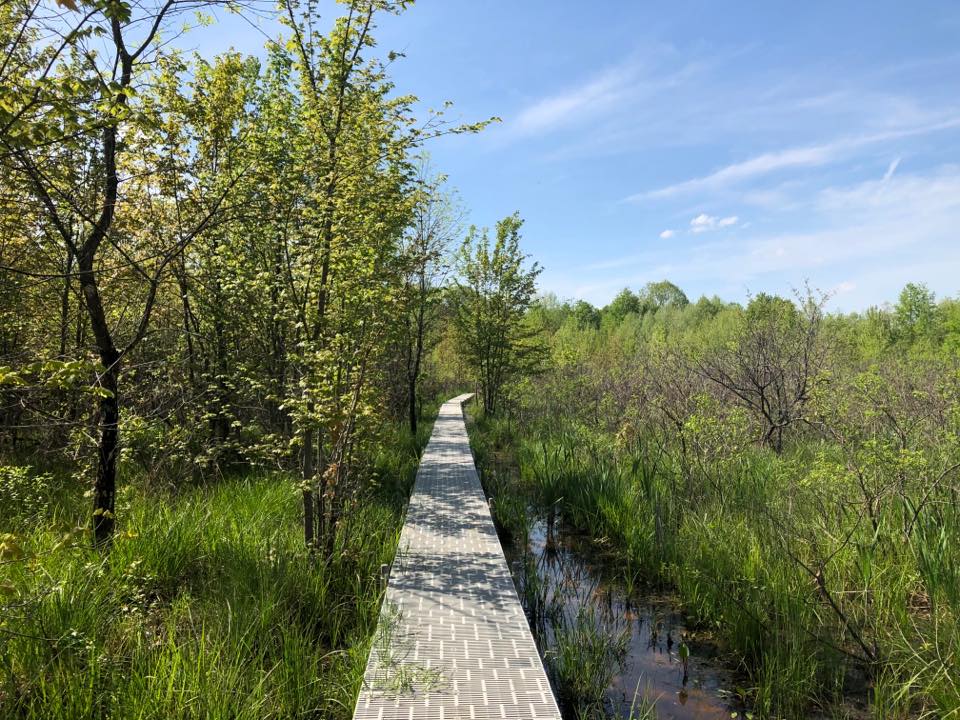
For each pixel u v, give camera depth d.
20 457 7.07
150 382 6.74
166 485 6.49
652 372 12.25
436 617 4.43
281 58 6.50
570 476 9.25
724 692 4.27
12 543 2.97
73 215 4.98
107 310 6.50
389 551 6.09
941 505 5.47
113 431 4.91
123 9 2.91
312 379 5.54
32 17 2.94
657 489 7.45
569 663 4.37
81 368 2.79
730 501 6.93
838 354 12.03
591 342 34.66
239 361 7.98
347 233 5.73
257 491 7.15
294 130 7.09
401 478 10.12
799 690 4.00
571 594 6.02
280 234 6.08
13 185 3.90
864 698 4.04
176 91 6.35
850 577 5.09
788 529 5.58
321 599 4.83
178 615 4.22
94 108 3.30
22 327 7.21
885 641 4.33
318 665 4.08
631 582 5.96
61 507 5.91
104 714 3.16
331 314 5.75
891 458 5.89
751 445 9.30
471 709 3.25
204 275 6.91
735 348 12.37
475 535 6.55
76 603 3.78
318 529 5.66
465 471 10.16
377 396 6.86
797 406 9.93
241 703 3.32
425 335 16.62
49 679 3.26
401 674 3.53
